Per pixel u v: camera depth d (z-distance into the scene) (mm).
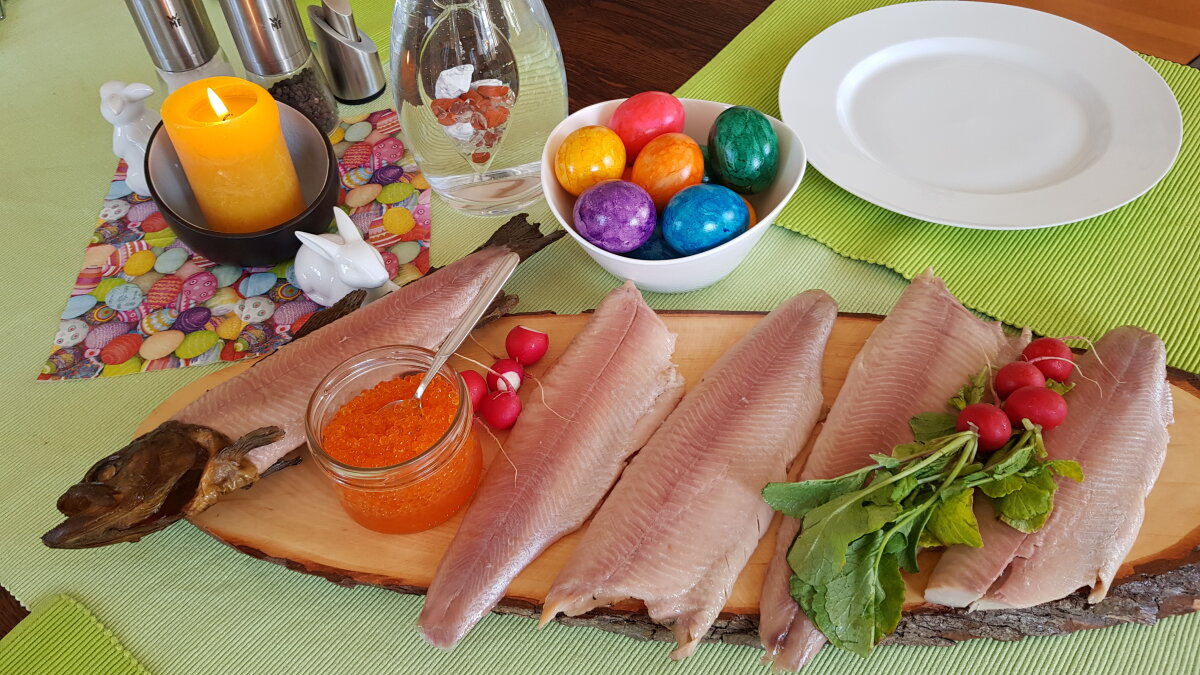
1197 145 584
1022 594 369
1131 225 545
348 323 501
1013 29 631
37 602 445
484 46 538
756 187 521
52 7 852
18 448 508
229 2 598
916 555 386
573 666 412
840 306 535
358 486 397
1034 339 488
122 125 611
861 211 581
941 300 475
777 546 403
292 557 437
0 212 653
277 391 471
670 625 393
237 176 542
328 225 599
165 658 421
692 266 499
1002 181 547
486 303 462
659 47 717
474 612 397
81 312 583
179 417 457
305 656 420
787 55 687
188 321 570
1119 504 385
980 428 387
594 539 409
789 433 441
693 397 458
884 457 374
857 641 361
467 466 441
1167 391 434
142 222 642
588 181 517
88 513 401
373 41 744
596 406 458
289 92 657
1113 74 586
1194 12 682
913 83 618
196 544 463
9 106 745
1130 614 388
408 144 592
